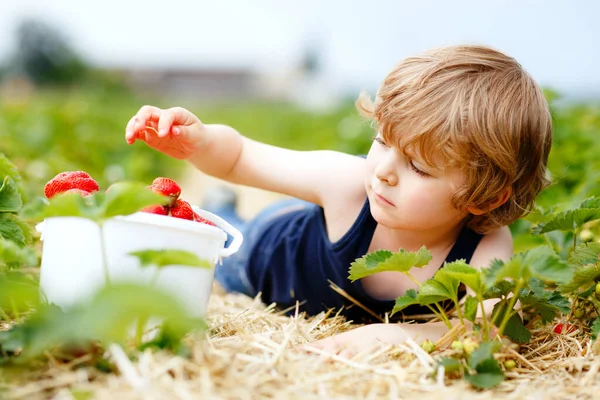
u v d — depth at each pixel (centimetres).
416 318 243
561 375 179
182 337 163
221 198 443
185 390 136
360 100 253
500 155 207
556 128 415
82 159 630
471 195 209
